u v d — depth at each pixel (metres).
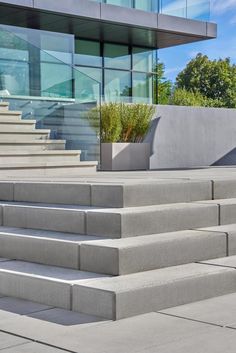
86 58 21.61
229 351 3.58
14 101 12.07
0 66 12.02
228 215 6.07
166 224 5.44
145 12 20.08
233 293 5.04
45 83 12.03
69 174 9.55
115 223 5.09
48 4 18.22
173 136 19.62
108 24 19.80
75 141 11.89
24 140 10.98
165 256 5.00
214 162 21.02
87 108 12.09
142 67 23.22
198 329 4.01
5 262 5.34
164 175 8.23
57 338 3.85
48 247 5.16
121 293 4.25
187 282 4.68
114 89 22.27
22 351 3.61
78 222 5.39
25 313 4.43
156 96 23.62
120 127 16.11
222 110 21.30
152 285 4.44
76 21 19.53
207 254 5.38
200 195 6.30
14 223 6.04
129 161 16.00
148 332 3.95
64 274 4.78
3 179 7.45
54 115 11.91
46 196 6.25
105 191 5.65
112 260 4.68
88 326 4.10
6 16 19.02
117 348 3.64
